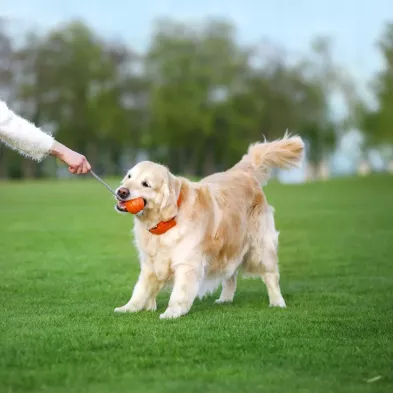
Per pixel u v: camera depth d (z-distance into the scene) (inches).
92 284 376.5
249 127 2878.9
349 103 2856.8
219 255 305.3
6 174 2933.1
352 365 209.5
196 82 2859.3
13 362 208.4
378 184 1524.4
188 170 3102.9
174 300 287.3
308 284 381.1
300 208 896.9
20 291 354.0
